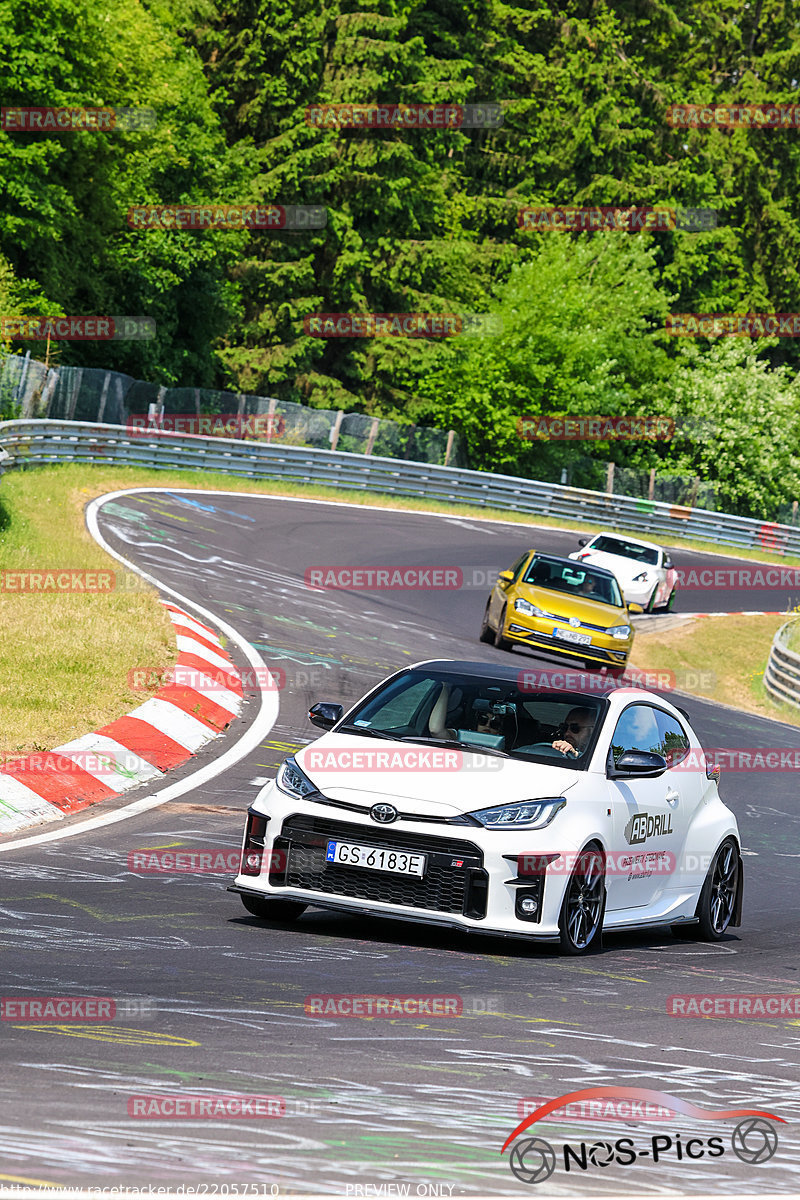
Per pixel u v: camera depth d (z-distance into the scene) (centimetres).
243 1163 1301
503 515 15775
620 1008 2333
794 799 5647
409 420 19512
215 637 6294
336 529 11475
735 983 2719
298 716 5269
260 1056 1755
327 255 19575
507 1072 1809
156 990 2084
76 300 15688
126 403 13188
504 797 2698
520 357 19400
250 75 19112
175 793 3991
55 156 13538
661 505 17525
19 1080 1540
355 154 19450
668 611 11694
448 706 3002
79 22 13612
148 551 8325
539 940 2642
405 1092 1647
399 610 8581
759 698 9138
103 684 4922
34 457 10619
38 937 2388
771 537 18775
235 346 19500
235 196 17225
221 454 12925
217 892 3008
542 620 7594
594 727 2970
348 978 2322
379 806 2655
